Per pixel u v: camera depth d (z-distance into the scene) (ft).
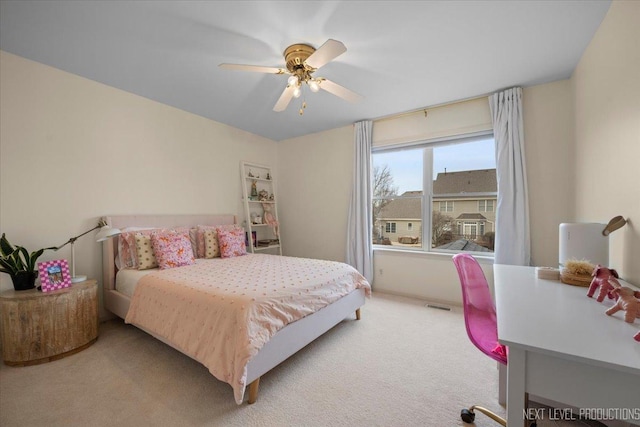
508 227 8.66
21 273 6.38
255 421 4.46
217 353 4.75
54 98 7.49
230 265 8.63
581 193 7.06
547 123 8.32
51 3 5.00
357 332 7.79
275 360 5.30
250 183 13.75
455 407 4.77
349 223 12.25
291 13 5.31
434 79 8.09
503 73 7.74
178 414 4.59
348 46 6.40
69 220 7.80
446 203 10.73
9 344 5.92
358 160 11.88
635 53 4.31
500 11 5.27
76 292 6.61
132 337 7.45
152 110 9.71
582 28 5.78
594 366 2.14
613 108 5.10
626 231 4.59
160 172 10.01
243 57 6.91
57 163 7.57
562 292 4.07
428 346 6.97
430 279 10.69
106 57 6.93
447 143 10.51
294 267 8.36
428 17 5.43
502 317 3.01
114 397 4.99
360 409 4.73
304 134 14.06
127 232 8.51
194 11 5.25
